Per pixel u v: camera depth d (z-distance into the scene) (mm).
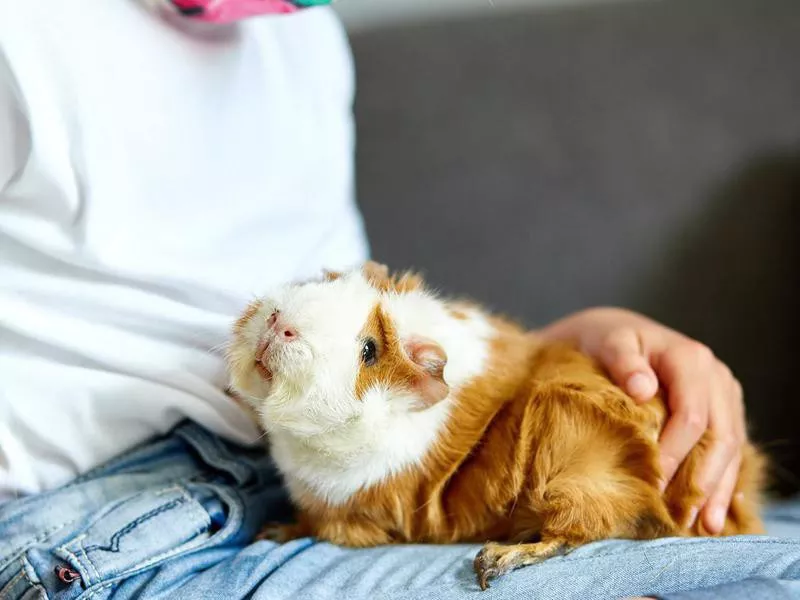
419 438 959
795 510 1435
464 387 1000
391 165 2027
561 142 1959
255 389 937
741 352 1893
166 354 1017
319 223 1258
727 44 1902
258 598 821
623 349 1126
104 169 962
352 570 888
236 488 1043
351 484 961
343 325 905
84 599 844
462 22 2029
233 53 1123
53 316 964
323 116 1304
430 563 891
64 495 968
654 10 1950
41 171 919
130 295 989
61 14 946
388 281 1064
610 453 967
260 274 1116
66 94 942
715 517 1030
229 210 1099
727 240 1896
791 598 737
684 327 1920
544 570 838
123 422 1017
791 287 1871
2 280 945
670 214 1918
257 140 1154
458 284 2020
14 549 908
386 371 926
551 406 982
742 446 1199
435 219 2020
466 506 992
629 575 812
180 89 1047
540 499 953
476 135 1993
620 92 1935
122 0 1007
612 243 1946
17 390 951
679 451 1027
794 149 1879
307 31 1308
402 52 2023
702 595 728
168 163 1028
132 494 980
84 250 947
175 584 888
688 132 1911
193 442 1053
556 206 1969
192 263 1036
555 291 1980
